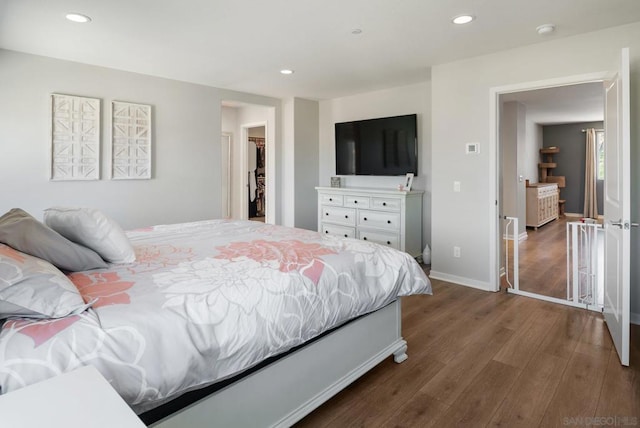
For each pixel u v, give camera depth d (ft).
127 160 13.73
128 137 13.71
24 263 4.31
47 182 12.07
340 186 18.84
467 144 12.66
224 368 4.73
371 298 6.86
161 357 4.15
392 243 15.80
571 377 7.24
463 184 12.86
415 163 15.87
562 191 31.01
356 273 6.79
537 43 11.01
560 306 11.03
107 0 8.23
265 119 22.03
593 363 7.75
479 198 12.53
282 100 19.38
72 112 12.39
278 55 12.06
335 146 18.97
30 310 3.94
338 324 6.44
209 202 16.25
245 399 5.17
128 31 9.98
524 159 21.63
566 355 8.11
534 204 24.32
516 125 20.24
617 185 8.16
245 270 5.91
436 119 13.37
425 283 7.90
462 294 12.14
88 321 4.03
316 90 17.30
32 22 9.36
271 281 5.60
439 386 7.04
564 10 8.85
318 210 18.95
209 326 4.64
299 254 6.91
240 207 24.02
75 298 4.24
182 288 5.11
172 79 14.93
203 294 4.96
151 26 9.68
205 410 4.74
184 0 8.27
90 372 3.02
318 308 5.93
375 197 16.28
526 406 6.40
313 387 6.13
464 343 8.75
